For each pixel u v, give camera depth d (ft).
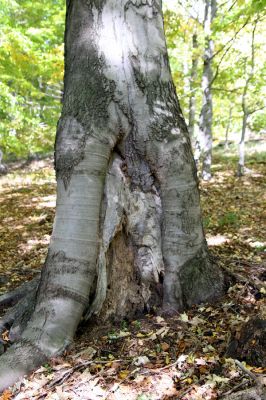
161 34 12.09
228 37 41.57
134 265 12.21
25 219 31.04
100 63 11.49
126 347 10.72
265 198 33.24
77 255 11.05
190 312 12.03
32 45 36.35
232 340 9.91
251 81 42.06
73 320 10.91
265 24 39.17
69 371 9.75
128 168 12.04
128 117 11.57
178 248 12.09
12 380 9.72
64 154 11.39
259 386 8.05
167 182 11.89
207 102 42.80
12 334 11.51
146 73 11.62
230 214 26.43
